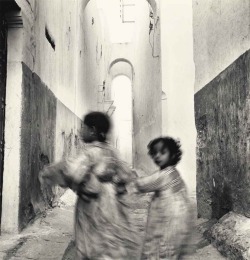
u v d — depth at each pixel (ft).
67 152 31.07
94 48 56.13
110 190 8.18
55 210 22.21
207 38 18.58
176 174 8.99
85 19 45.06
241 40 13.56
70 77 33.40
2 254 12.73
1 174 15.30
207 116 18.25
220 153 16.10
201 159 19.30
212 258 12.64
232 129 14.53
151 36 45.78
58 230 16.93
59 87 27.58
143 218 19.52
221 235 13.46
